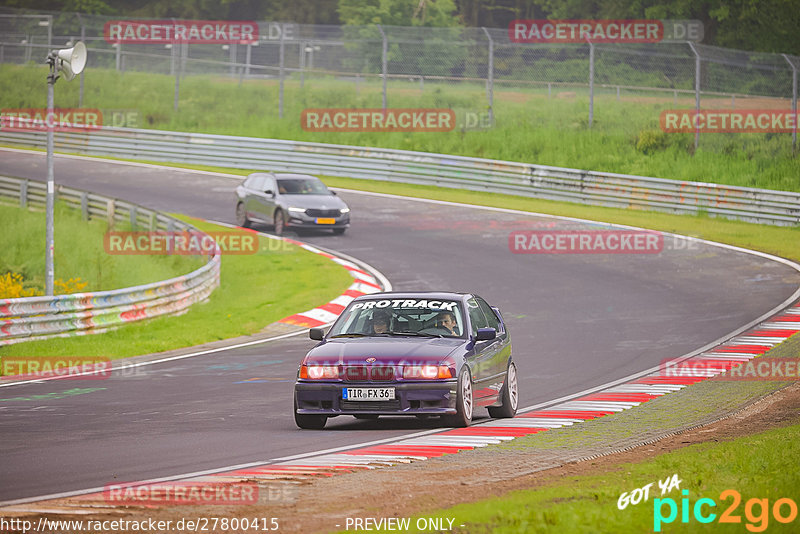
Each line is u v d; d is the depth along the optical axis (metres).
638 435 39.69
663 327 73.69
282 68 183.25
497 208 133.00
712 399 48.81
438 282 94.31
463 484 29.59
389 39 172.00
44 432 41.03
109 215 114.31
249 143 163.62
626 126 173.12
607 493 27.12
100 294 75.19
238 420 44.34
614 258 103.94
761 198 122.75
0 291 86.62
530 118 179.75
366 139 172.25
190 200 140.50
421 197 141.88
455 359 40.44
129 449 36.81
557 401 49.72
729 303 82.31
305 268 102.62
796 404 46.34
